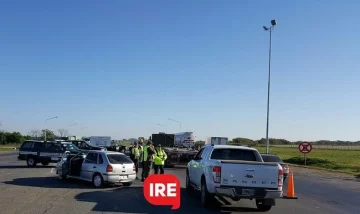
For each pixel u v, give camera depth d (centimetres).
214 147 1387
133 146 2317
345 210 1321
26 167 2936
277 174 1214
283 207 1342
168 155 3178
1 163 3397
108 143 6062
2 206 1188
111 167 1747
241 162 1212
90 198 1412
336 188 2019
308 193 1764
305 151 3572
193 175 1534
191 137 5222
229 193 1197
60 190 1619
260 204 1282
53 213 1095
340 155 6825
